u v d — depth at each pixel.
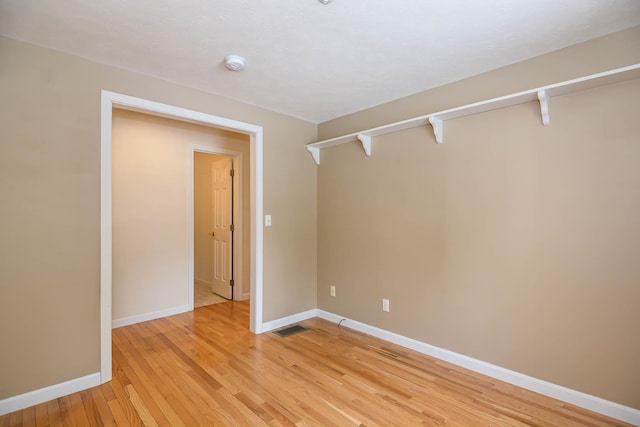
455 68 2.40
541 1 1.63
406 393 2.17
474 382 2.32
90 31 1.91
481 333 2.46
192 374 2.42
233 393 2.17
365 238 3.29
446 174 2.66
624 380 1.88
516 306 2.29
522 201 2.26
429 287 2.77
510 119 2.31
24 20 1.80
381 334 3.13
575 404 2.03
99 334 2.27
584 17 1.77
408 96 2.93
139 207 3.67
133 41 2.03
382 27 1.87
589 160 2.00
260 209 3.28
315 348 2.90
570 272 2.07
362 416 1.93
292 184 3.57
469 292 2.52
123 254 3.54
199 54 2.19
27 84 2.03
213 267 5.07
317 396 2.13
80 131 2.21
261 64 2.34
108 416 1.92
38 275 2.06
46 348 2.08
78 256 2.20
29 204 2.03
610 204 1.93
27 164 2.03
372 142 3.21
